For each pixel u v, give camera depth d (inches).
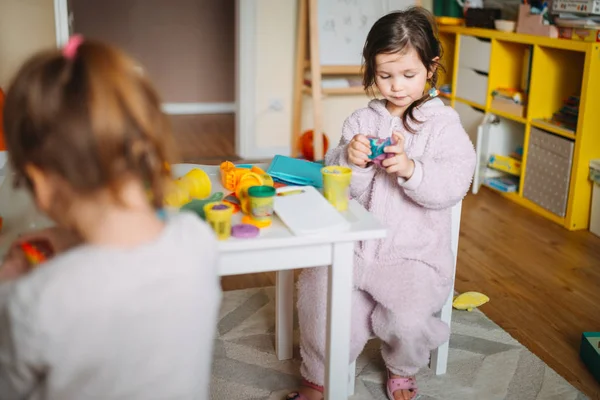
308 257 49.9
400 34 60.0
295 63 161.6
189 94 213.9
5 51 133.3
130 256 33.4
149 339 34.1
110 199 32.8
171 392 35.5
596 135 116.0
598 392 73.7
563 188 121.1
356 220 51.6
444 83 162.1
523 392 72.7
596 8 114.3
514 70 139.3
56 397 33.4
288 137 167.3
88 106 30.9
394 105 66.4
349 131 68.1
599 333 80.0
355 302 66.1
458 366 77.2
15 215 50.9
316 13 144.1
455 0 155.7
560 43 117.3
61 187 32.4
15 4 131.5
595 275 103.0
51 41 135.0
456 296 94.4
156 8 205.0
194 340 36.3
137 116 32.2
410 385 70.2
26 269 39.6
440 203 61.0
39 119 30.9
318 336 64.5
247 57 158.4
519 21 130.9
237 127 164.9
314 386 68.3
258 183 55.5
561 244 114.3
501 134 141.9
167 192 39.2
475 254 109.5
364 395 71.7
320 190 58.6
